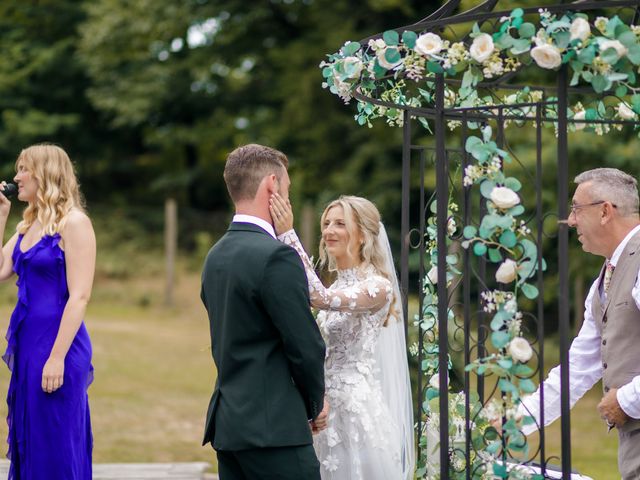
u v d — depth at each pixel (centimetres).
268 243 268
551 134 886
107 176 2111
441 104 269
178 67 1742
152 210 1886
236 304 267
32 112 1847
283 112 1627
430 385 322
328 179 1593
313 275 293
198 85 1844
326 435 312
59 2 1922
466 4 942
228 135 1827
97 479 450
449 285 324
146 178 2145
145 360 945
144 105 1762
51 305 335
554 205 889
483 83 335
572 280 1023
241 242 273
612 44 238
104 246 1714
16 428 335
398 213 1423
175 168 2150
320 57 1524
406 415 325
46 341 333
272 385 267
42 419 330
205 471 501
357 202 318
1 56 1869
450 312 325
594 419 806
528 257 257
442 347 271
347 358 316
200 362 958
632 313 288
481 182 264
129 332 1147
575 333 973
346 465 310
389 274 320
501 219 259
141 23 1645
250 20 1639
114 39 1708
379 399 316
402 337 326
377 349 322
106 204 2044
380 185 1413
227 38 1666
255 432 264
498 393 849
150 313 1388
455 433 303
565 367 253
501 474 268
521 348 258
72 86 1938
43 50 1877
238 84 1852
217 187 2102
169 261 1444
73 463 332
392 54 273
